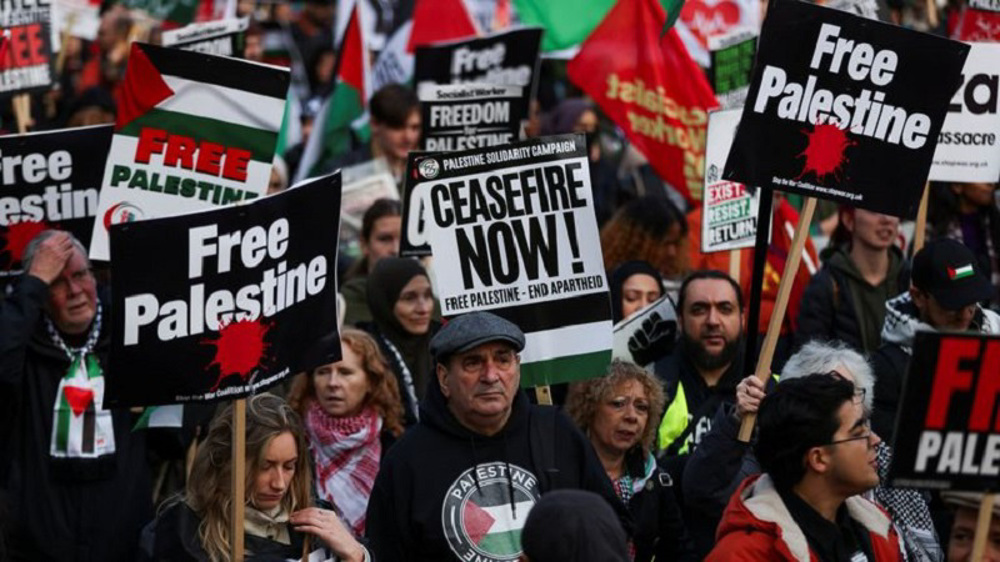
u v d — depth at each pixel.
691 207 14.93
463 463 7.75
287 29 21.00
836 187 8.14
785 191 8.14
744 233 11.62
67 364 9.45
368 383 9.75
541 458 7.81
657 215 12.20
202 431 9.86
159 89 8.96
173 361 7.31
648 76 13.34
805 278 12.18
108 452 9.46
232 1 18.52
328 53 19.92
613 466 8.93
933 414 6.28
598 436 8.89
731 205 11.59
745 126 8.12
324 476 9.71
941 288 8.97
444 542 7.65
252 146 9.00
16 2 11.77
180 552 7.55
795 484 6.96
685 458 9.05
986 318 9.34
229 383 7.36
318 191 7.57
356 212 13.38
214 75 8.98
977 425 6.30
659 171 13.38
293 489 7.73
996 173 10.30
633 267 10.86
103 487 9.46
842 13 8.07
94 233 8.98
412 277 10.59
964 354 6.27
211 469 7.62
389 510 7.76
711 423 9.20
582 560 5.55
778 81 8.09
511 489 7.73
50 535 9.37
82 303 9.40
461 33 16.58
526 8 15.88
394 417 9.82
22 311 9.15
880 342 10.98
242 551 7.25
